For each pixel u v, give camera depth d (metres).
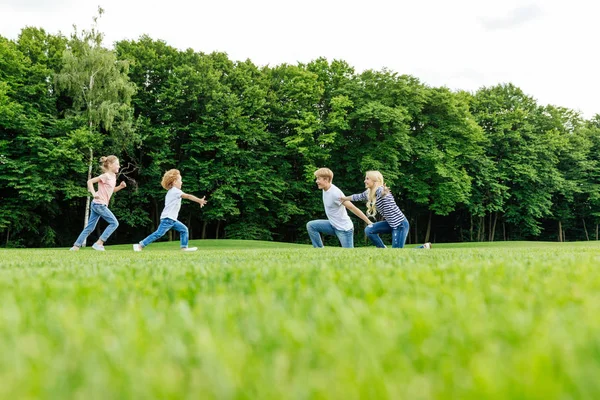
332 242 34.75
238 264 3.48
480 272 2.58
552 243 23.22
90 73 25.16
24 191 23.70
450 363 0.82
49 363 0.84
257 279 2.29
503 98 37.56
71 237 30.89
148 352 0.92
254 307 1.47
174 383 0.73
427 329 1.07
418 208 35.69
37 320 1.29
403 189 32.44
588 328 1.04
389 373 0.77
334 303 1.47
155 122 29.50
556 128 38.88
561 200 41.84
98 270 3.10
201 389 0.71
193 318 1.30
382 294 1.81
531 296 1.66
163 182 9.93
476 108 36.81
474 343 0.96
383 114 27.81
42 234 28.19
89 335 1.08
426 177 30.50
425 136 30.98
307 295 1.73
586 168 39.34
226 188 27.89
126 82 25.95
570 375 0.70
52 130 25.06
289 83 30.81
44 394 0.69
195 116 29.64
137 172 30.39
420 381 0.72
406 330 1.06
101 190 9.95
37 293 1.89
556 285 1.99
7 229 27.41
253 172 28.66
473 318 1.21
